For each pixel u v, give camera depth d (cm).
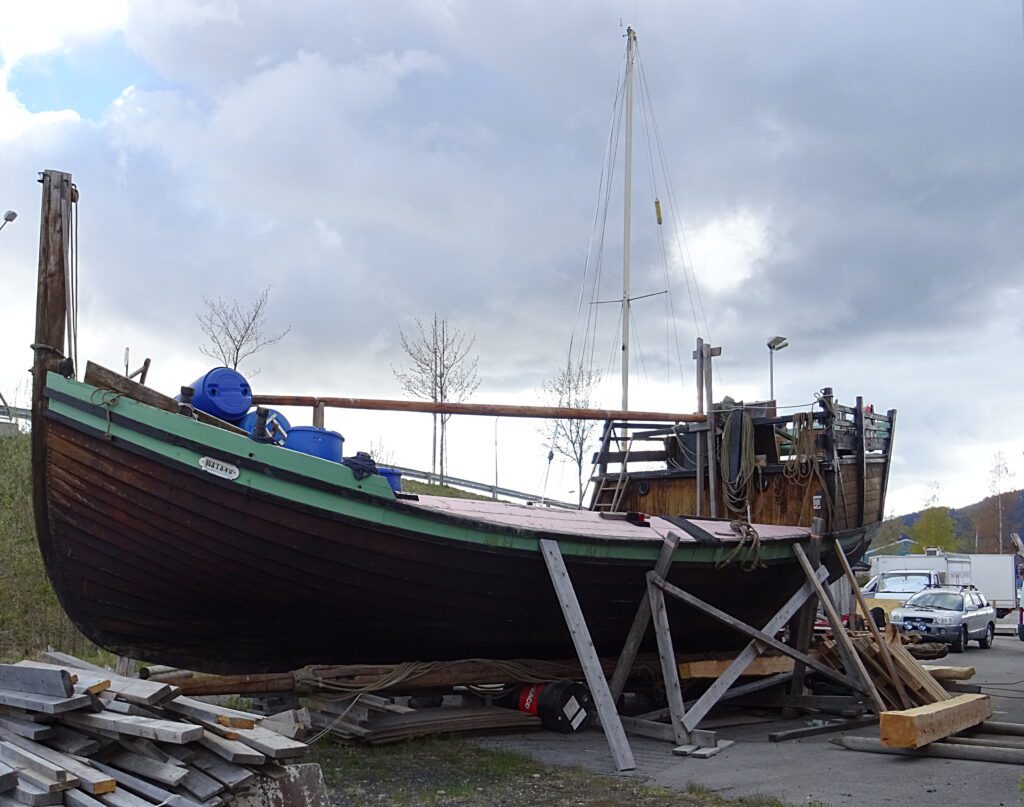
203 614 711
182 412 667
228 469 649
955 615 1995
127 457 636
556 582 746
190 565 673
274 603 711
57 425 631
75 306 662
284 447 704
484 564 753
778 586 1025
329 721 726
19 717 451
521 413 988
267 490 658
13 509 1457
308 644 762
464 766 671
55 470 638
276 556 680
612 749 683
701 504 1216
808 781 636
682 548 859
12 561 1358
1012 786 608
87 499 645
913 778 640
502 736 799
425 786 611
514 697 855
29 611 1291
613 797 591
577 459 2227
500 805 570
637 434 1333
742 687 929
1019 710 1004
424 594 745
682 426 1268
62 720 444
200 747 446
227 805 428
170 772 414
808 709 959
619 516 923
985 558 3144
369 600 729
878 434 1295
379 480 697
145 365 719
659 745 777
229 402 701
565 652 883
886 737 704
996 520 7100
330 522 681
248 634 739
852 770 671
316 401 877
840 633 920
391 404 914
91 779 393
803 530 1052
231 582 688
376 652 787
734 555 905
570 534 778
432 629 778
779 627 887
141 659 730
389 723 731
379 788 601
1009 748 698
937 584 2561
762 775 658
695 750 739
